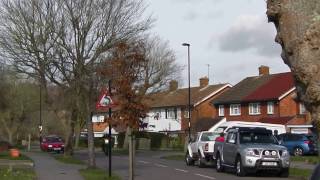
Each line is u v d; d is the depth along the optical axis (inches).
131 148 692.7
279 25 201.8
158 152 2151.8
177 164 1309.1
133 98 703.1
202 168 1150.3
